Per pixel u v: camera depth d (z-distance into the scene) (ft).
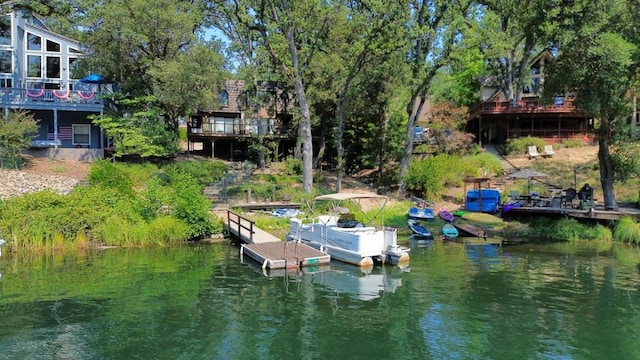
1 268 58.85
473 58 119.03
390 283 52.85
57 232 70.95
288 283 52.95
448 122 138.92
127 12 108.27
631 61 69.62
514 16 90.68
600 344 36.58
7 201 73.87
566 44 75.15
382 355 34.73
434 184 110.32
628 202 94.89
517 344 36.55
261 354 34.94
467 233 83.46
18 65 120.88
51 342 36.86
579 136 145.07
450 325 40.40
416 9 112.37
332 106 131.95
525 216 91.04
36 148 111.96
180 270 58.34
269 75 128.98
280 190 106.52
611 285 51.65
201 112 145.89
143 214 78.54
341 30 116.06
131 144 108.47
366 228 65.16
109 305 45.11
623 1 72.84
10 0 117.91
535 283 52.54
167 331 39.04
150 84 120.78
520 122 153.58
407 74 114.42
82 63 122.01
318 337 37.93
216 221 82.48
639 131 94.32
